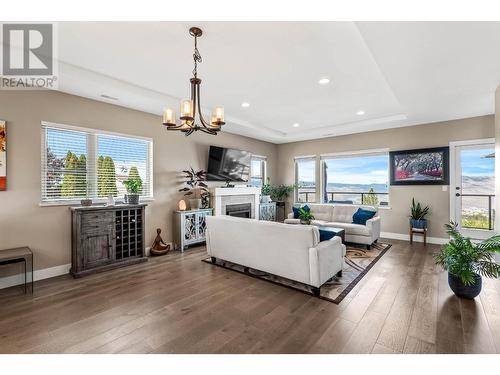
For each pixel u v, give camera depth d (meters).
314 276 2.69
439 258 2.80
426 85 3.12
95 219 3.40
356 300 2.57
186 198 4.97
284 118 5.12
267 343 1.89
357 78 3.22
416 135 5.24
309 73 3.08
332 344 1.87
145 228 4.22
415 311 2.34
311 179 6.96
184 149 4.97
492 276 2.45
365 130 5.77
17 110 3.03
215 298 2.64
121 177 4.06
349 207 5.49
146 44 2.44
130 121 4.12
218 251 3.71
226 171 5.70
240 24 2.12
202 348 1.83
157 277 3.23
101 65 2.88
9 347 1.84
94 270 3.35
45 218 3.23
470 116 4.61
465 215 4.78
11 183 2.98
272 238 3.02
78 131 3.56
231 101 4.11
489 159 4.57
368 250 4.48
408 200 5.32
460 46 2.23
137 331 2.05
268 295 2.71
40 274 3.18
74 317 2.26
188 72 3.06
